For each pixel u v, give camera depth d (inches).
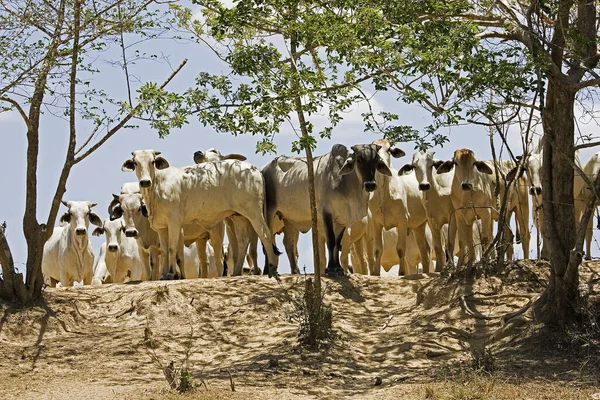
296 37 636.1
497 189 761.0
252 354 625.9
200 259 894.4
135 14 679.7
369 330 672.4
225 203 801.6
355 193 764.6
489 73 588.7
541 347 593.3
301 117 636.7
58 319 689.6
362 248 861.2
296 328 669.3
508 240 804.0
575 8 641.0
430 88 609.9
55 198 705.0
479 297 681.6
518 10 625.0
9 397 517.3
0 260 705.0
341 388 544.7
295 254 851.4
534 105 614.5
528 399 489.1
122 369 596.7
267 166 838.5
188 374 531.5
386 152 812.0
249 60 625.6
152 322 696.4
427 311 684.1
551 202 617.3
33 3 674.2
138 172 784.9
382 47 609.9
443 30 609.3
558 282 613.6
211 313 703.7
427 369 582.9
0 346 650.8
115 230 922.7
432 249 1004.6
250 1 642.2
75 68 685.9
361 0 628.4
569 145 614.9
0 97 684.1
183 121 650.8
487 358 567.5
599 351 579.5
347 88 633.0
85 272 917.8
